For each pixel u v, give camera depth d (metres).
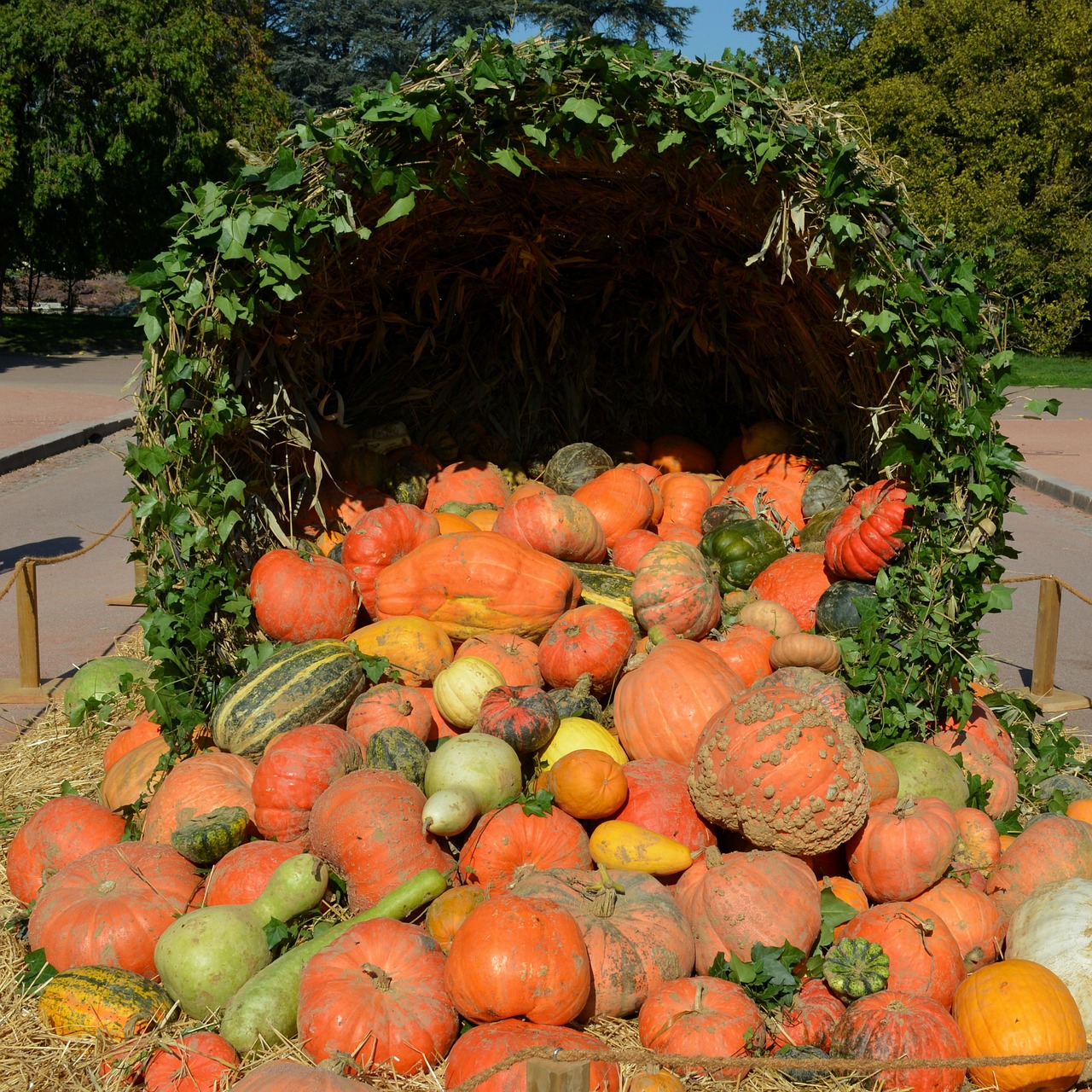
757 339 8.23
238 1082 3.23
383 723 5.03
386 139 5.58
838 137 5.54
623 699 5.14
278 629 5.70
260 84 36.06
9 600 9.95
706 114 5.42
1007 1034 3.49
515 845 4.22
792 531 7.45
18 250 34.97
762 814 4.13
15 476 15.87
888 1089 3.41
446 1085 3.32
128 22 29.70
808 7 42.69
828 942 4.06
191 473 5.50
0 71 28.78
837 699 5.19
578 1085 2.85
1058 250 33.66
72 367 30.08
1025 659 8.38
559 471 8.05
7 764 6.20
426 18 49.59
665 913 3.91
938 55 36.09
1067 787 5.48
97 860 4.29
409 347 8.91
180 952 3.76
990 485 5.30
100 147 31.14
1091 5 33.69
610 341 9.27
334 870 4.26
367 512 6.64
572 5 43.66
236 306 5.42
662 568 6.02
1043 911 4.00
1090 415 24.75
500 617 5.82
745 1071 3.42
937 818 4.25
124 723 6.59
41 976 3.93
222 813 4.54
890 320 5.42
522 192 7.26
